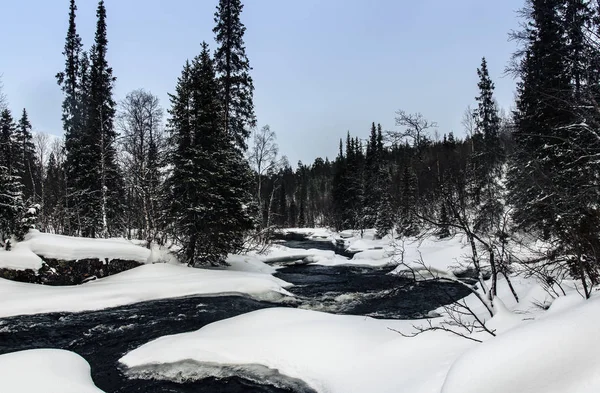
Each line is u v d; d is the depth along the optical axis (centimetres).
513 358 356
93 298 1201
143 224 2147
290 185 9238
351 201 5538
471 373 366
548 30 1202
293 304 1337
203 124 1773
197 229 1767
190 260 1795
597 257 647
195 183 1708
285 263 2578
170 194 1792
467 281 1595
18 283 1265
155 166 1941
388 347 663
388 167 4619
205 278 1480
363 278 1956
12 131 2742
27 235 1463
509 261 868
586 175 973
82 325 1017
